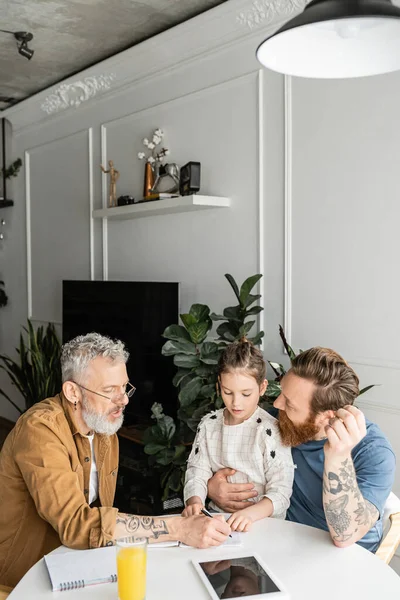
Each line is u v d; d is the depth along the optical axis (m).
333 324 2.83
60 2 3.26
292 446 1.81
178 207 3.36
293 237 2.99
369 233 2.67
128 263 4.14
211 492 1.84
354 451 1.71
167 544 1.51
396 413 2.60
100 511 1.52
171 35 3.51
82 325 4.27
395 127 2.56
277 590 1.28
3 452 1.70
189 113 3.55
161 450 2.90
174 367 3.43
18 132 5.36
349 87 2.72
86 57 4.13
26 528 1.66
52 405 1.73
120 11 3.38
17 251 5.50
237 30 3.19
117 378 1.70
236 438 1.88
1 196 5.51
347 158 2.74
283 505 1.73
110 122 4.21
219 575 1.35
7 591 1.47
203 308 2.92
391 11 1.14
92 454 1.83
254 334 3.21
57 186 4.88
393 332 2.60
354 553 1.46
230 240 3.34
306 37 1.41
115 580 1.33
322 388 1.63
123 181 4.13
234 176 3.29
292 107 2.96
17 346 5.55
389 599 1.26
